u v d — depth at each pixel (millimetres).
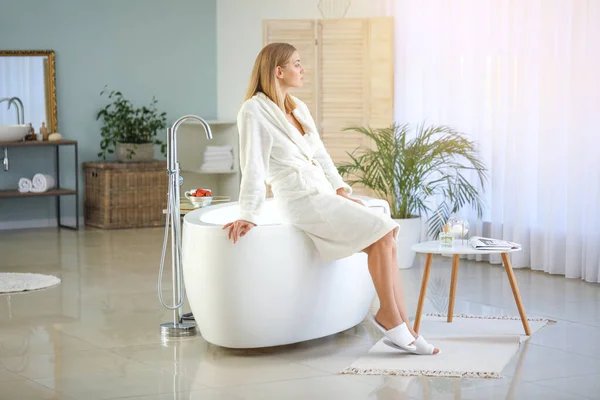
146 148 8242
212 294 3904
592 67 5633
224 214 4473
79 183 8359
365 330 4418
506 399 3346
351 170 7316
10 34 8008
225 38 8672
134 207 8133
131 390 3498
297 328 4016
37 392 3482
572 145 5730
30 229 8062
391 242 3932
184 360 3920
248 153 3932
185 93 8711
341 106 7371
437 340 4199
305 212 3938
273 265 3871
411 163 6113
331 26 7359
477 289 5457
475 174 6477
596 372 3703
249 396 3410
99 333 4414
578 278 5797
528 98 6070
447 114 6609
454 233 4402
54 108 8180
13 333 4422
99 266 6223
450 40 6543
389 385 3523
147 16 8531
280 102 4082
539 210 6027
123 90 8484
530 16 6016
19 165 8102
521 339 4246
